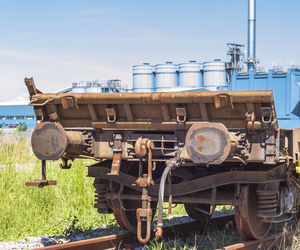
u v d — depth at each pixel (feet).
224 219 26.37
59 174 36.65
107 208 20.65
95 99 18.21
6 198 28.53
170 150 17.89
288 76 191.42
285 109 191.42
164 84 254.68
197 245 21.48
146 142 17.46
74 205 30.35
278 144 16.78
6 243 21.94
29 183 18.54
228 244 21.21
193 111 17.34
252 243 18.52
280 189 19.40
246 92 16.10
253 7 223.92
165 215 28.94
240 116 16.81
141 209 17.16
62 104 18.61
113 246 19.80
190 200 18.84
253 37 224.12
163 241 21.71
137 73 260.83
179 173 20.80
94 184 20.36
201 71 253.03
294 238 20.21
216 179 18.35
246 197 18.02
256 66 219.41
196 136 16.38
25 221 25.72
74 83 260.21
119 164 18.31
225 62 249.14
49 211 28.48
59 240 22.66
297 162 19.43
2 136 51.60
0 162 41.22
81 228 24.99
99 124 18.63
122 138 18.54
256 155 16.84
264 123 16.34
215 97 16.43
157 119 17.90
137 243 21.20
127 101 17.76
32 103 19.12
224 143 15.96
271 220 19.03
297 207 22.98
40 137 18.12
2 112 309.63
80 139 18.75
